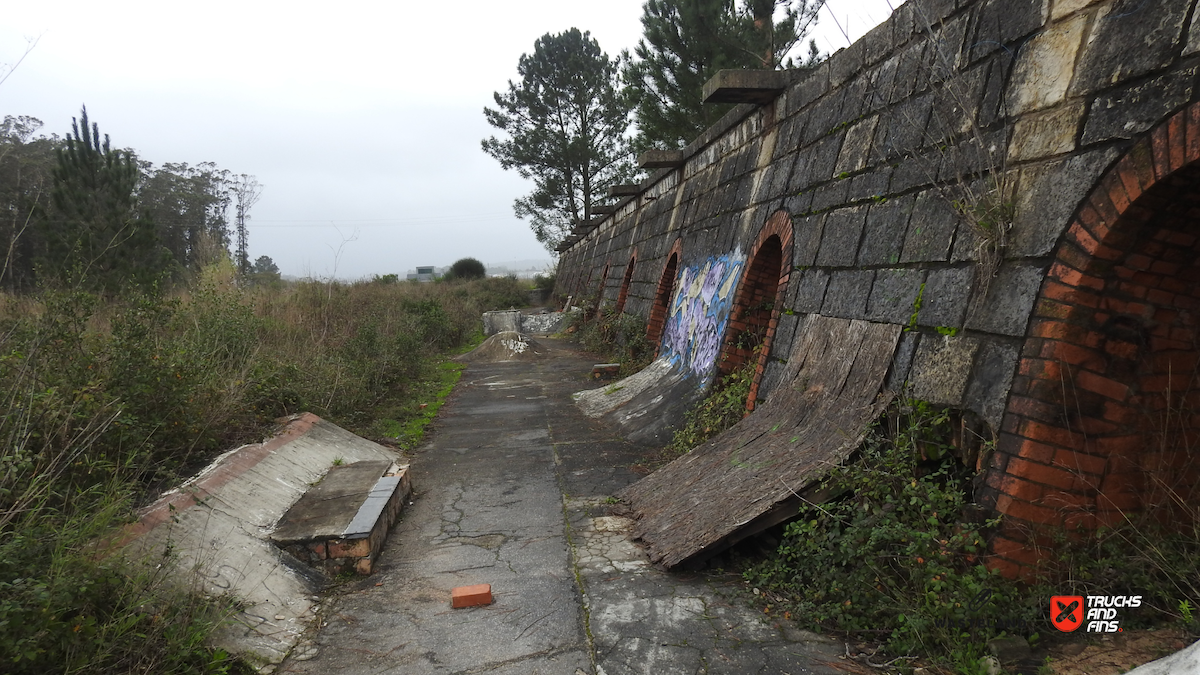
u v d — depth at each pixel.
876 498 3.59
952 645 2.91
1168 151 2.68
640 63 17.62
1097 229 2.99
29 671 2.40
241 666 3.01
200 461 4.77
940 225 4.17
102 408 3.77
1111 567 3.10
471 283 35.06
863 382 4.39
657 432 7.62
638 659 3.14
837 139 6.04
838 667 3.00
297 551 4.11
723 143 10.15
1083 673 2.70
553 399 10.38
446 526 5.07
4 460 3.00
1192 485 3.33
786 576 3.83
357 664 3.16
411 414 9.06
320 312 12.16
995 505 3.21
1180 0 2.82
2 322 4.80
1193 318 3.15
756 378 6.36
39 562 2.71
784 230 6.83
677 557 4.06
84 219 11.71
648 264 14.23
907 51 5.10
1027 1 3.81
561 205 34.69
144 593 2.92
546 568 4.24
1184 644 2.74
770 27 13.75
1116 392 3.16
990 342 3.49
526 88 32.16
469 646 3.30
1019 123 3.66
